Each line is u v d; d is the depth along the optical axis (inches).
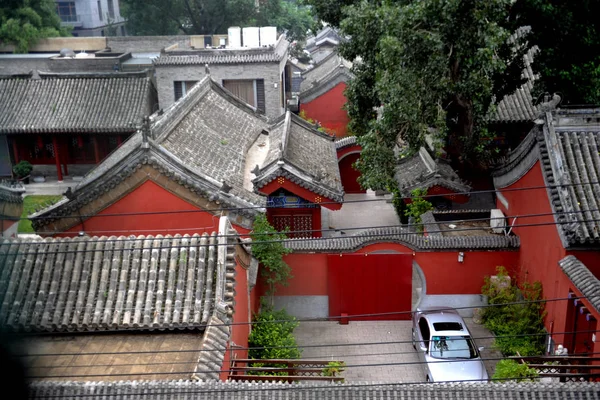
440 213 995.9
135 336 583.5
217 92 1212.5
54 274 614.5
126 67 1747.0
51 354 549.0
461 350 754.8
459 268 888.9
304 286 902.4
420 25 772.0
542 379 679.1
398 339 854.5
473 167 1010.7
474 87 784.9
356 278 892.0
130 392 483.5
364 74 936.3
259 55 1519.4
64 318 581.9
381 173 820.0
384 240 873.5
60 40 2138.3
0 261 620.4
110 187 784.9
